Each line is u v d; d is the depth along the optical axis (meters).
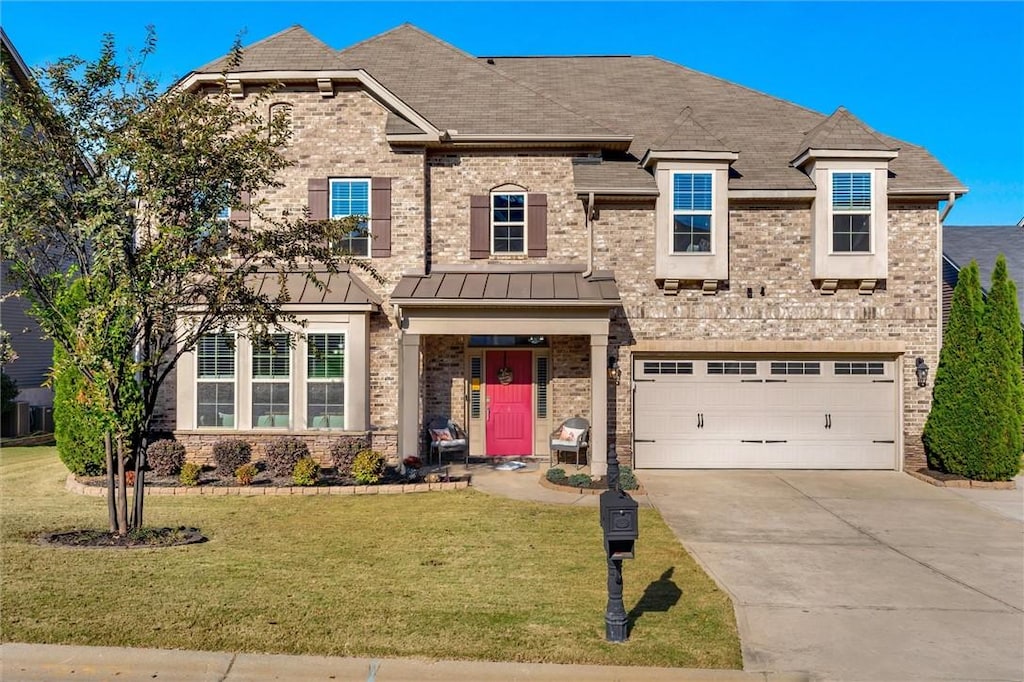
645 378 16.30
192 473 13.09
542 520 11.05
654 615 7.23
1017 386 14.83
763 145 17.94
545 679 5.92
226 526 10.45
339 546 9.43
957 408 14.85
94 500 12.27
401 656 6.16
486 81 18.22
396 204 16.14
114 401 9.64
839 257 15.93
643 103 19.73
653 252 16.16
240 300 9.73
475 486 13.72
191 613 6.90
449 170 16.52
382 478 13.99
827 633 7.02
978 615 7.57
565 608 7.27
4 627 6.51
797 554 9.78
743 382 16.31
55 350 13.87
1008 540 10.68
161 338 9.86
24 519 10.70
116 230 8.64
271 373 15.28
